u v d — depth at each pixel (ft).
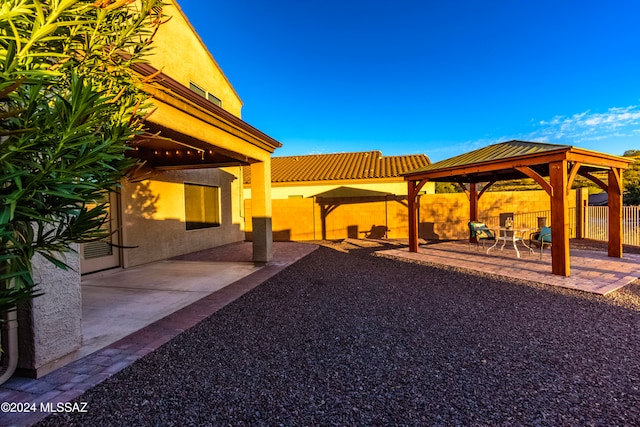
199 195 40.93
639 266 26.78
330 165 70.44
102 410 8.23
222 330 13.99
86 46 6.32
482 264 29.07
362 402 8.63
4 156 4.46
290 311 16.62
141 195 30.83
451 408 8.34
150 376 10.02
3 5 4.30
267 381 9.74
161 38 31.19
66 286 10.78
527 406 8.41
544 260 30.50
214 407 8.39
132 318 15.52
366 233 53.98
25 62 4.82
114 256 27.94
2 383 9.37
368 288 21.33
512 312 16.28
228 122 21.12
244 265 29.73
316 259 33.14
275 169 71.36
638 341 12.60
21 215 4.99
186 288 21.43
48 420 7.80
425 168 36.50
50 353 10.18
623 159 29.60
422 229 51.78
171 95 15.55
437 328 14.20
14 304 5.38
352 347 12.25
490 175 40.88
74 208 5.62
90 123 4.93
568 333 13.48
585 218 46.26
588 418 7.91
